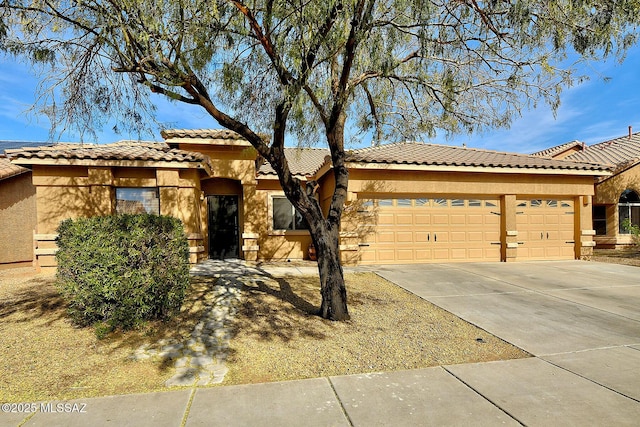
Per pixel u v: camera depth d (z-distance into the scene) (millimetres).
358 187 11969
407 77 7191
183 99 5461
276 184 13398
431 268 11500
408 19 5777
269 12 5238
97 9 5000
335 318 6121
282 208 13578
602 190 16797
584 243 13578
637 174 16547
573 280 9727
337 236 6434
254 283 8703
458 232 12867
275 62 5711
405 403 3531
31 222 12719
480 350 4949
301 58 5523
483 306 7172
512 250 12961
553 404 3500
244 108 6902
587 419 3248
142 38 4770
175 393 3742
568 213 13797
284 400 3594
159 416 3303
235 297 7332
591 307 7113
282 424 3176
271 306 6793
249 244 12516
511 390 3787
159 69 5230
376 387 3865
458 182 12680
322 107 6789
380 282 9383
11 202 12266
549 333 5617
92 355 4664
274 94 6750
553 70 6066
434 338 5402
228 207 13734
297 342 5176
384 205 12414
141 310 5496
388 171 12180
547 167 12891
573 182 13609
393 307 7051
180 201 10961
